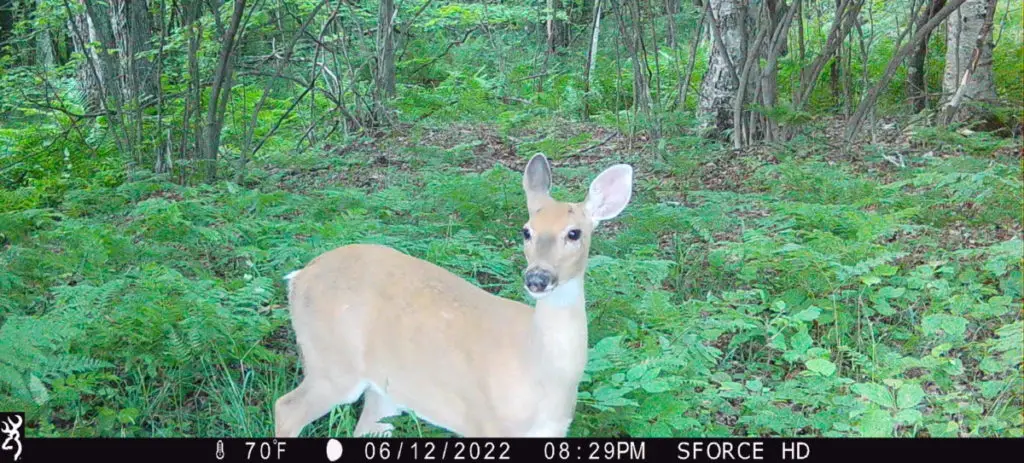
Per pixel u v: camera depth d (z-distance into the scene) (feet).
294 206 24.38
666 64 48.70
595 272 17.88
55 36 46.44
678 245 21.16
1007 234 21.39
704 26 52.44
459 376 10.75
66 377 14.61
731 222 22.17
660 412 13.32
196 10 32.83
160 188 27.71
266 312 17.26
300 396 12.04
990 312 15.92
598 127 42.06
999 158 29.81
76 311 14.89
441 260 19.25
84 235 19.75
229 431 13.75
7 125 41.01
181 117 34.06
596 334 15.75
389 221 24.23
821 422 13.46
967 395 13.93
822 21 54.85
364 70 49.96
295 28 46.09
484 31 61.16
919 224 22.47
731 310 16.29
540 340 10.31
